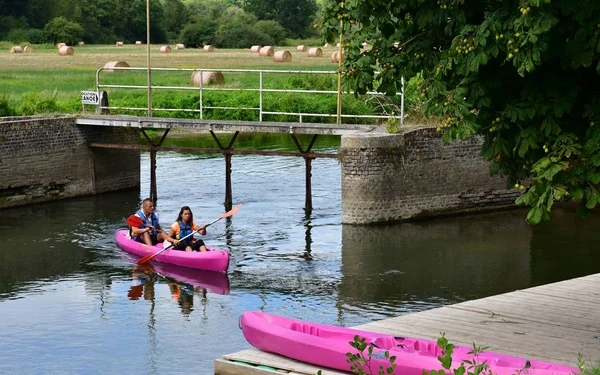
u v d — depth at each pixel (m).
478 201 21.86
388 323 10.95
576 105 9.28
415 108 22.94
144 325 13.52
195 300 14.86
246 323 10.22
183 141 32.75
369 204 20.30
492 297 12.26
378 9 9.73
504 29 8.62
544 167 8.62
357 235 19.52
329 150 30.28
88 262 17.50
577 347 9.98
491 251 18.00
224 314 14.04
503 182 22.14
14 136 22.72
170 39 93.50
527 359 8.97
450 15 9.38
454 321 11.02
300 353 9.58
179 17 94.69
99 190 24.91
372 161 20.19
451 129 9.22
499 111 9.38
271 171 27.41
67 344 12.65
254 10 96.88
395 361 8.78
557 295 12.30
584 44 8.53
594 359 9.54
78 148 24.38
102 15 90.81
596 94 9.08
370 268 16.72
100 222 21.14
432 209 21.17
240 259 17.56
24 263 17.38
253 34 85.56
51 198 23.80
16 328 13.40
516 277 16.06
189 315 14.02
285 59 56.38
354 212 20.39
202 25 85.69
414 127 21.12
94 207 23.02
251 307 14.42
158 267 17.16
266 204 22.81
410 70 9.90
